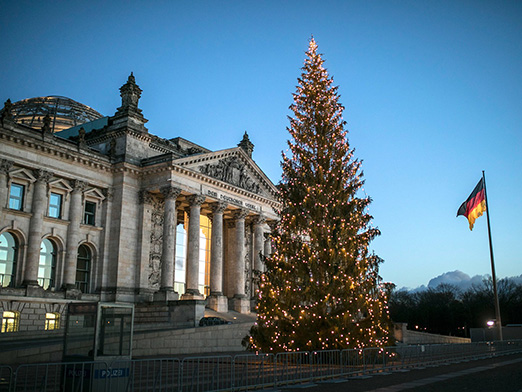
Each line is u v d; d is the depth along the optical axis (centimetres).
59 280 7969
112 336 2614
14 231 7531
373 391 2764
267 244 10744
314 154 5109
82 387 2397
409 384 3077
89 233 8419
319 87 5322
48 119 7975
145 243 8725
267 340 4547
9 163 7412
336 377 3528
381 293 4628
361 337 4388
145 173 8881
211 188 9400
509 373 3703
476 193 7131
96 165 8500
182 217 10200
